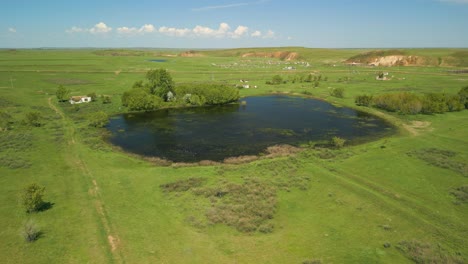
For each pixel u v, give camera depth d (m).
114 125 84.94
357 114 98.31
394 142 68.56
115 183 47.41
